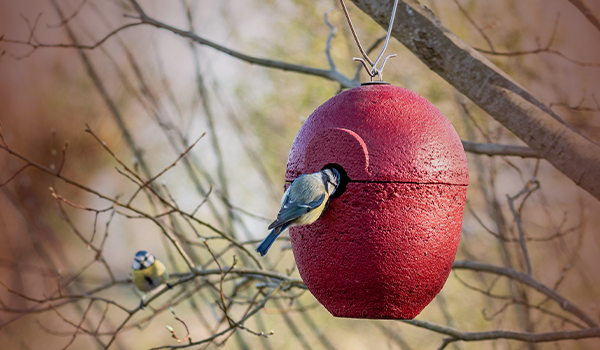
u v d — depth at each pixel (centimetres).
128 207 677
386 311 460
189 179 1353
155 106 971
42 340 1434
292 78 1317
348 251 442
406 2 591
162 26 788
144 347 1445
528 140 540
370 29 1175
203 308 1381
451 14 1145
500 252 1031
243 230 1000
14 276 1432
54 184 1407
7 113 1413
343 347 1377
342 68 1238
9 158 1322
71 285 1381
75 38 1042
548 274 1124
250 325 1397
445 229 450
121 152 1424
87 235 1480
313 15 1252
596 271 1073
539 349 1105
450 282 1269
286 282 690
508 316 1195
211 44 774
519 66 1088
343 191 444
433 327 661
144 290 902
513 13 1102
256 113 1361
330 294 467
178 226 962
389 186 430
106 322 1459
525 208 1109
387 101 458
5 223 1348
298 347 1370
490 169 979
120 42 993
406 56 1180
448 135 459
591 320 691
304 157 467
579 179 511
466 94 572
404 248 437
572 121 1002
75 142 1438
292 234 497
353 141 434
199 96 1054
